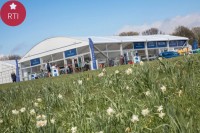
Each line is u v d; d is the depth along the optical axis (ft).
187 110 16.52
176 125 12.34
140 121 16.42
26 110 24.80
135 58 139.85
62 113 23.59
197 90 20.16
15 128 20.42
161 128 14.34
